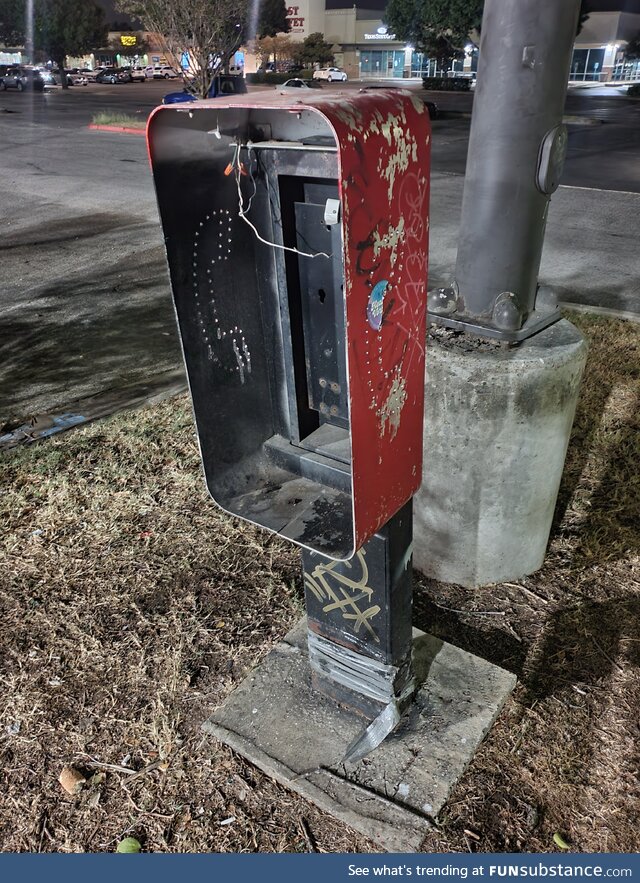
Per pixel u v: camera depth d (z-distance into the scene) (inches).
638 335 181.9
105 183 439.5
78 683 90.1
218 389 68.7
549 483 95.6
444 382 86.7
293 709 84.0
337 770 76.9
